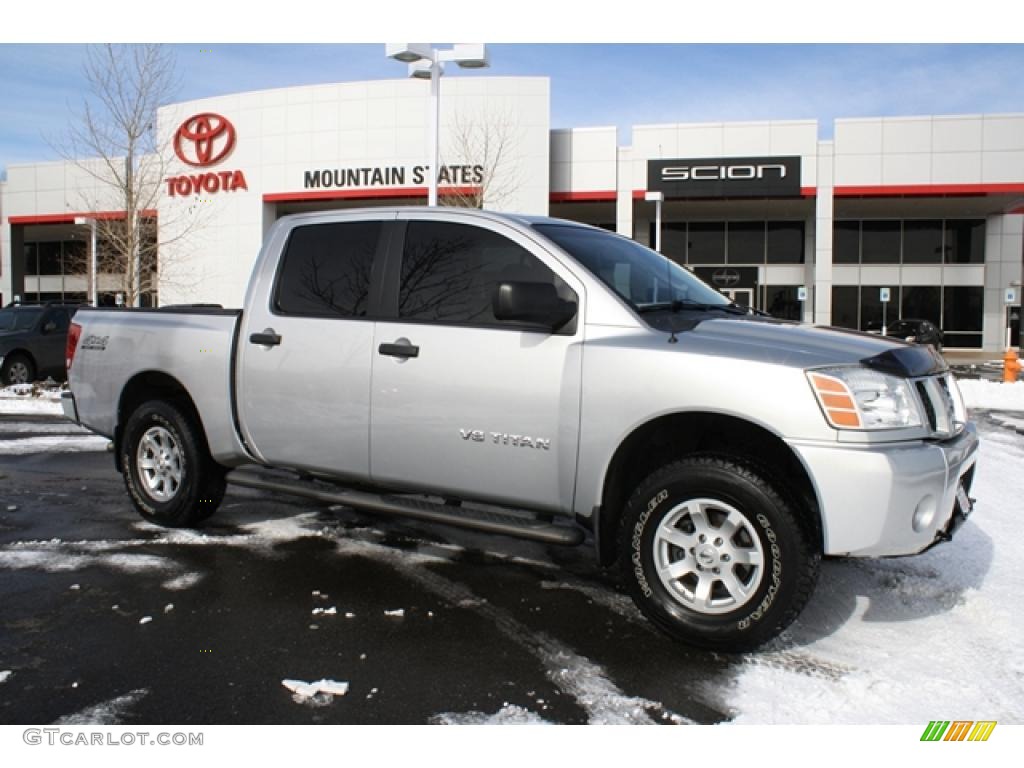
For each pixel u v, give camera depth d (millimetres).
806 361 3365
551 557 4887
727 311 4336
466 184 27672
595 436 3680
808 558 3326
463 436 4035
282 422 4672
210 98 30750
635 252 4605
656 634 3717
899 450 3297
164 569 4551
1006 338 29250
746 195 28281
